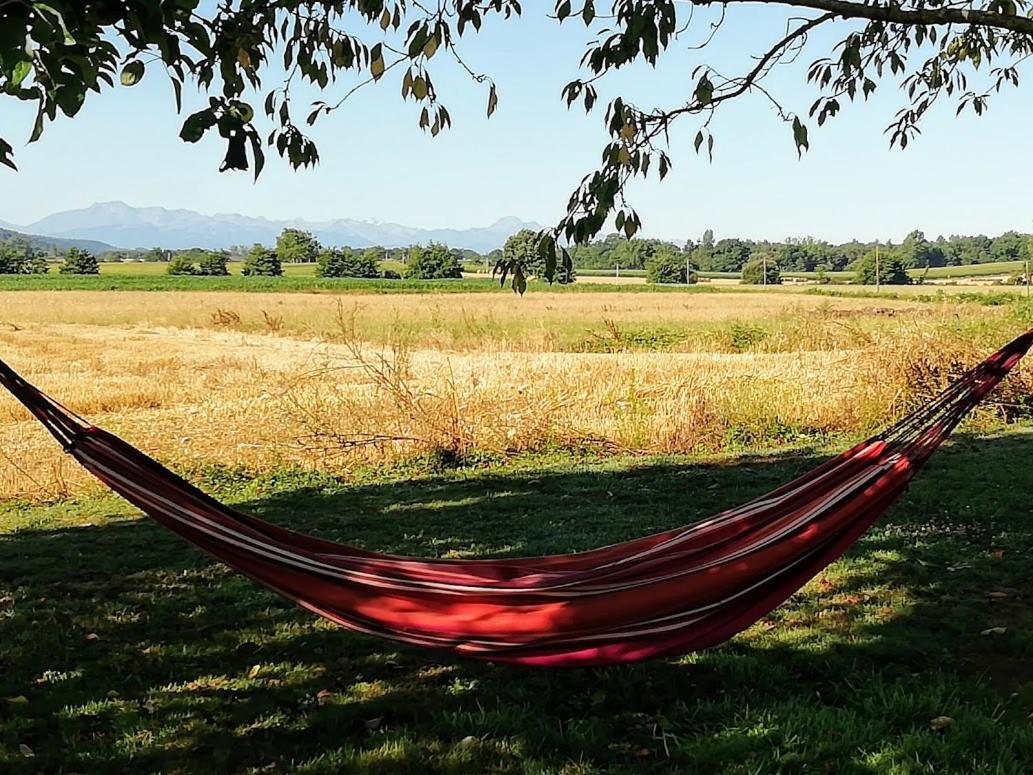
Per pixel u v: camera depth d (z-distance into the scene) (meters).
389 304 62.44
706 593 3.96
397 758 4.61
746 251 142.00
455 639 4.01
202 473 13.29
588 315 49.44
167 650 6.18
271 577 4.04
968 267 125.75
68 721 5.14
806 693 5.18
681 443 14.61
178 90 3.19
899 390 16.06
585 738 4.74
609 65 4.45
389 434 14.23
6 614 7.07
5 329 42.88
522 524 9.77
